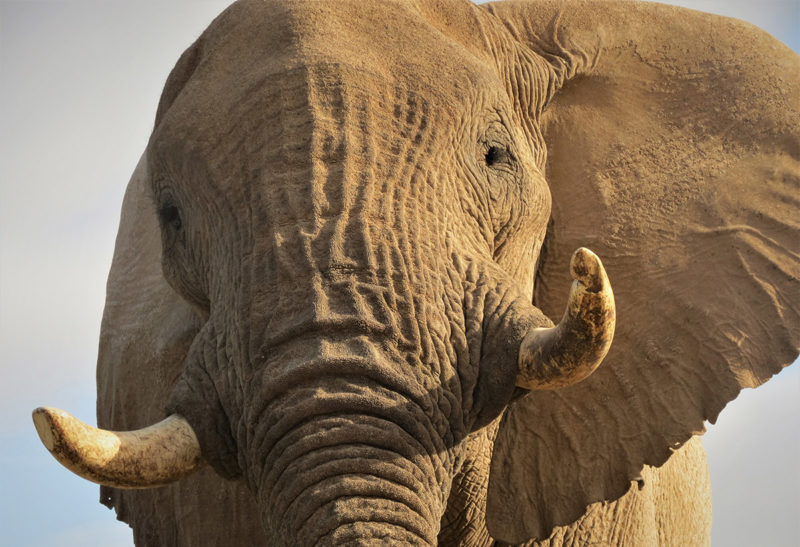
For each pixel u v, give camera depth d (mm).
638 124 9977
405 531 7094
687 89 10016
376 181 8094
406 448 7285
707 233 9555
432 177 8359
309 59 8477
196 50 9359
